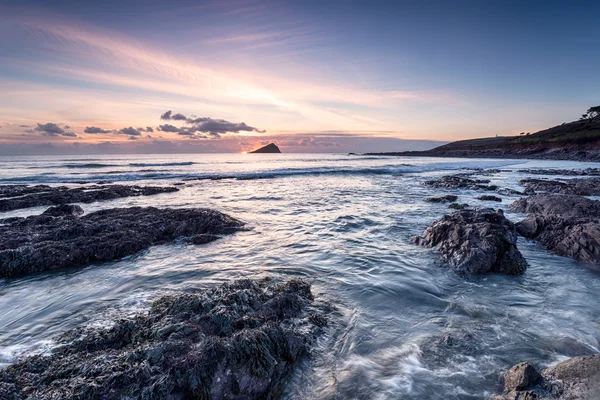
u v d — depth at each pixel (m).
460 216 11.44
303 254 10.51
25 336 5.79
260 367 4.54
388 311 6.71
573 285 8.00
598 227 9.97
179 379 4.08
